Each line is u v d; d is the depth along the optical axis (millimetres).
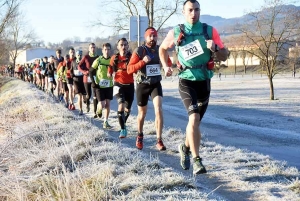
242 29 24938
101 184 5027
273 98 24344
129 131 9758
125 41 8898
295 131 11969
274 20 24141
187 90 5406
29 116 11672
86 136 7855
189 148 5695
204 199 4551
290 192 5020
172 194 4707
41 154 6941
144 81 7418
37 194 5098
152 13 24609
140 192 4777
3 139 8062
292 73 66438
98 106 12164
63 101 18562
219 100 24438
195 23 5383
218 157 6879
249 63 91750
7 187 5344
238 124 12258
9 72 57438
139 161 5977
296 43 31078
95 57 12648
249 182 5418
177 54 5520
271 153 8109
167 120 13219
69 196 4730
